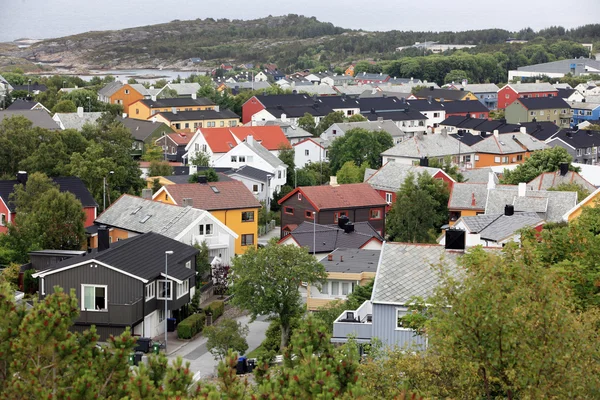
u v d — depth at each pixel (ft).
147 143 563.07
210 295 254.68
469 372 96.07
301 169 490.90
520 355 90.22
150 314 213.25
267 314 212.23
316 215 335.26
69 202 270.46
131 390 90.68
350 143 502.38
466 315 91.71
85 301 208.54
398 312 155.94
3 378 95.71
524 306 91.09
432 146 512.63
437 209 360.48
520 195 307.99
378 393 107.76
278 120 645.10
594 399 89.97
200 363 197.26
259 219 376.27
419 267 160.97
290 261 206.08
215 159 480.23
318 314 192.24
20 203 287.89
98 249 230.48
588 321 96.63
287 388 88.12
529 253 102.27
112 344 99.09
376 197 350.23
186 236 272.51
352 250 248.11
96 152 366.43
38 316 94.89
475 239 236.22
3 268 253.03
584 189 340.80
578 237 137.90
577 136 590.14
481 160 528.63
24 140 370.32
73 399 89.76
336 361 91.30
